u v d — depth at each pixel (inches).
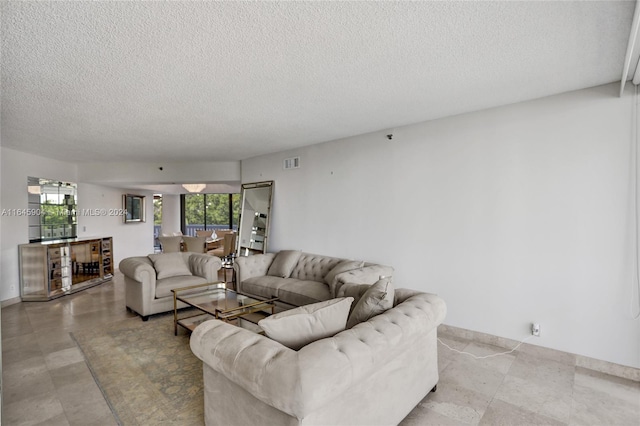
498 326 130.9
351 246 181.3
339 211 187.2
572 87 111.4
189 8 64.8
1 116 137.3
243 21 70.1
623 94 105.7
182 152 225.8
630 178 105.0
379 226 168.4
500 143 129.6
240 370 61.1
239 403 66.9
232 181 273.4
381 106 130.0
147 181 271.7
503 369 111.5
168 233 378.3
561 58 90.4
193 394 98.7
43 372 112.9
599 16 70.3
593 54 88.2
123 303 203.3
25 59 86.4
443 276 145.6
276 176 227.6
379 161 168.1
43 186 233.5
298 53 85.6
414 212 154.8
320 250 198.4
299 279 185.2
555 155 118.0
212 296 165.6
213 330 75.1
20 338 144.6
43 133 166.6
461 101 124.4
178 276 192.4
